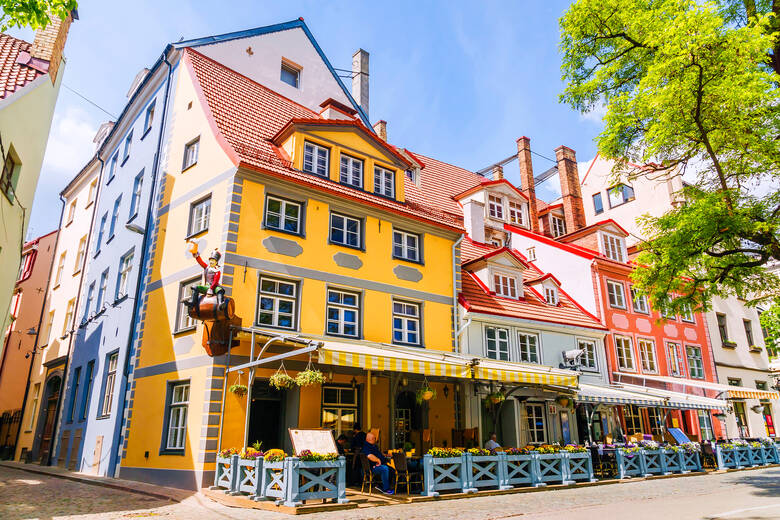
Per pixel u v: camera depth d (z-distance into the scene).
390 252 17.77
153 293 16.53
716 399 22.97
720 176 12.71
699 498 11.57
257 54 22.20
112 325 18.75
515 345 20.27
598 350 22.83
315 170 17.22
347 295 16.47
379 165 18.92
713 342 28.23
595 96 15.48
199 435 12.98
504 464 13.26
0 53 15.21
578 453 14.76
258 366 13.88
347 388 15.57
